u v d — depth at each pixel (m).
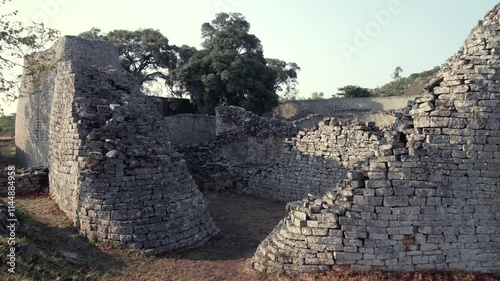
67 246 10.12
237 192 20.33
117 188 10.74
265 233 13.04
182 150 23.69
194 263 10.24
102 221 10.58
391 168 8.88
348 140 16.27
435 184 8.89
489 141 8.88
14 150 37.59
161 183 11.30
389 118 32.78
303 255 9.04
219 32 45.09
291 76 61.22
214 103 43.03
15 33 13.68
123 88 13.45
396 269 8.84
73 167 11.92
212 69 42.59
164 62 47.44
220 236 12.47
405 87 71.56
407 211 8.86
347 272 8.76
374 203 8.87
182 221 11.34
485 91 8.85
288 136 23.41
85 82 12.88
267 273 9.25
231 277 9.31
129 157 11.13
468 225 8.93
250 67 43.12
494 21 9.07
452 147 8.95
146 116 12.83
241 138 24.97
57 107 14.74
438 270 8.89
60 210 12.92
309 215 9.09
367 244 8.83
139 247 10.41
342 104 47.78
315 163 17.31
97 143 11.41
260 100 43.75
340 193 9.01
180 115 36.31
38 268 8.03
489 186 8.92
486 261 8.95
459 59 9.22
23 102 30.03
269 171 19.12
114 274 9.12
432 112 9.04
